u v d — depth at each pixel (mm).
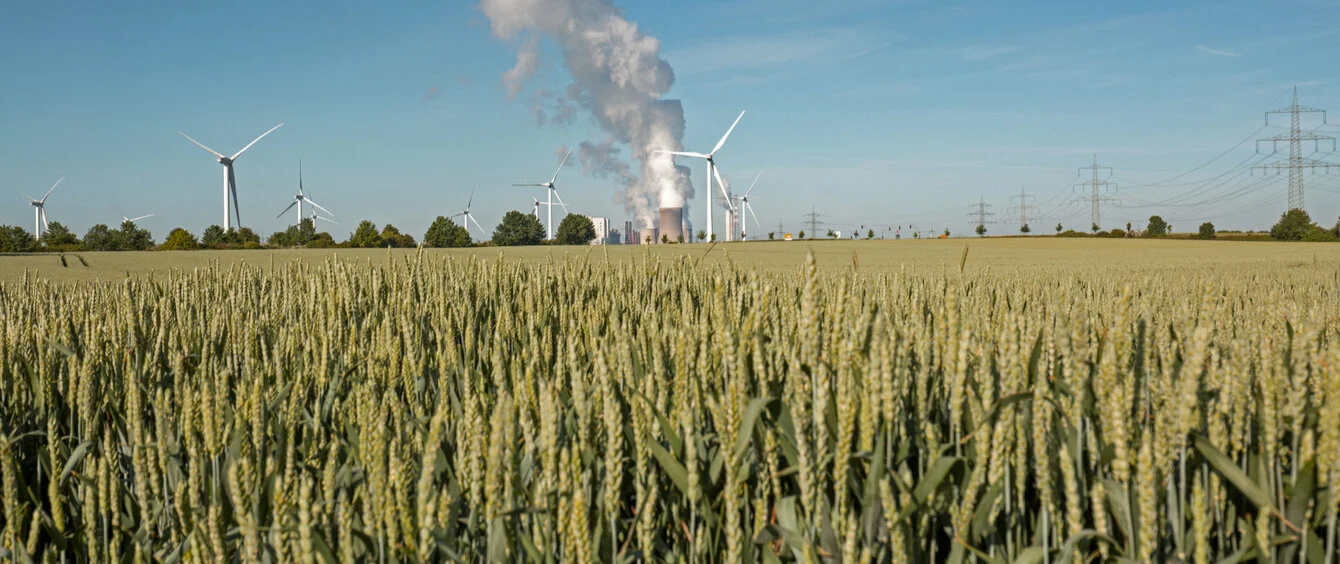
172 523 2400
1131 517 1752
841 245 82250
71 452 3109
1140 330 2016
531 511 1818
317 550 1780
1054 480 1931
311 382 3566
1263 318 4449
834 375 1962
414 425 2572
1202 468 2047
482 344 4176
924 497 1832
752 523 2256
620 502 2293
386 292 5727
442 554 1968
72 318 4758
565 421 2389
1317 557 1734
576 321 4293
